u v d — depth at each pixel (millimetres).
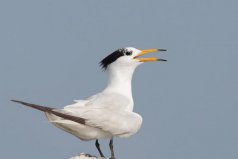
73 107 16406
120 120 16672
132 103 17375
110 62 17562
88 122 16281
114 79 17531
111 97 17000
